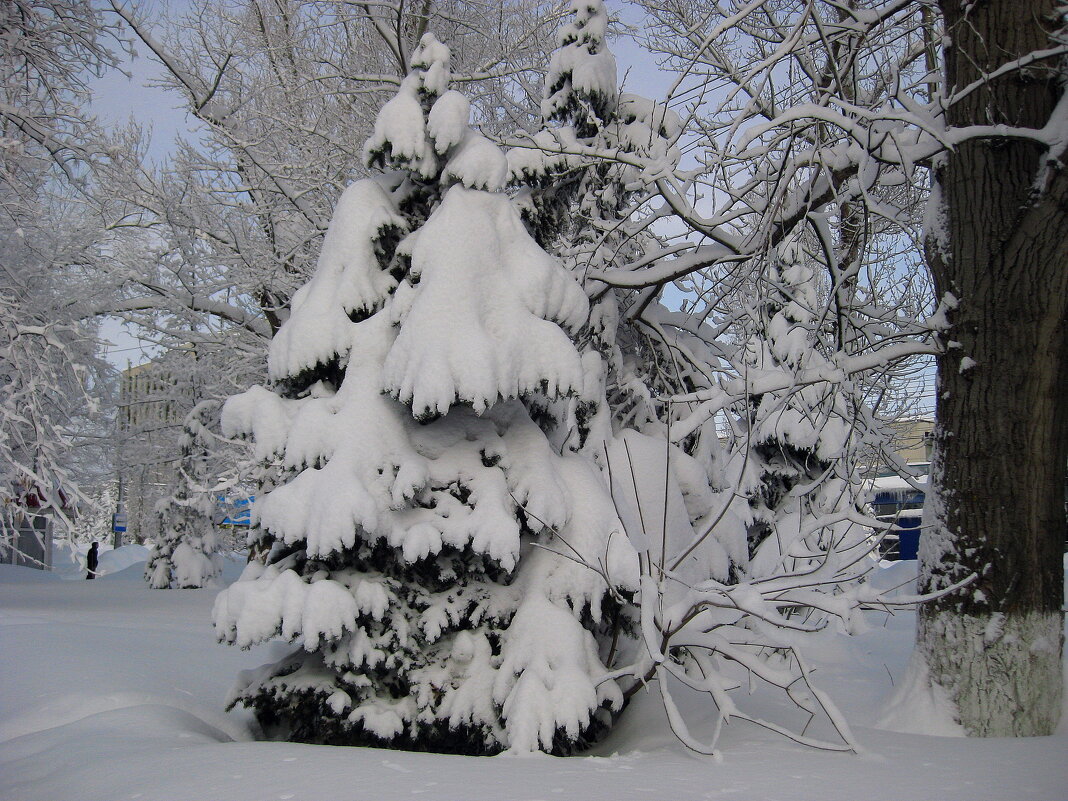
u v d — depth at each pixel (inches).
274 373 245.8
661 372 379.2
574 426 273.0
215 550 761.0
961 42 246.8
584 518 237.3
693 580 286.2
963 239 240.1
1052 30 236.1
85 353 586.6
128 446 781.3
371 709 215.2
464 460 233.6
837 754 187.9
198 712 250.4
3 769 181.5
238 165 589.9
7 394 480.4
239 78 622.8
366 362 237.6
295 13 608.4
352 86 607.8
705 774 164.6
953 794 148.0
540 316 235.8
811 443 400.2
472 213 237.0
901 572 507.5
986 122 238.2
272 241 585.0
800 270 426.3
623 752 210.1
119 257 612.4
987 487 231.5
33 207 523.8
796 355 405.4
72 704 239.1
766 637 234.8
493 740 208.7
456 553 231.6
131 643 333.4
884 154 281.4
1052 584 230.1
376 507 218.1
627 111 379.9
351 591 221.6
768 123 243.9
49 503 448.1
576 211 362.0
